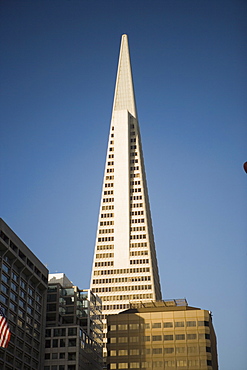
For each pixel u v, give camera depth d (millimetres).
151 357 176000
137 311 187500
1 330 115562
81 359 182875
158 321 181250
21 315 168125
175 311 182625
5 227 159375
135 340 179625
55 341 183000
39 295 185375
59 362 179375
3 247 157875
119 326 182875
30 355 170875
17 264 168250
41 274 186125
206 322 179000
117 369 176000
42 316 184500
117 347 179625
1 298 155125
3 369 151500
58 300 199750
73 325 192500
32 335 174125
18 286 167750
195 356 173625
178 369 172500
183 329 178500
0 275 156000
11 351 158625
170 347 176375
